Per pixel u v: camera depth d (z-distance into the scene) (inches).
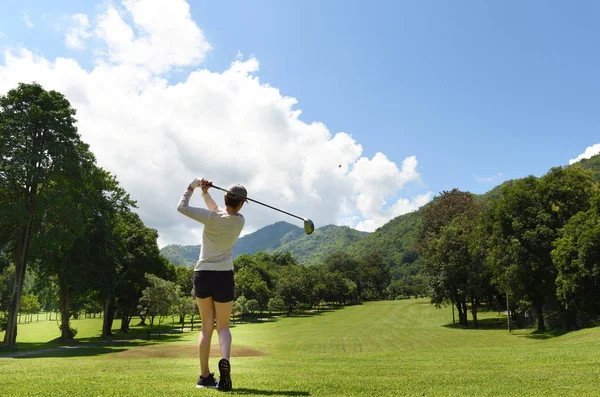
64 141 1338.6
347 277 6289.4
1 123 1256.2
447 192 2711.6
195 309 2502.5
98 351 1191.6
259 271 4635.8
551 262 1519.4
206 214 191.9
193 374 269.0
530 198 1641.2
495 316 2755.9
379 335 1867.6
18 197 1341.0
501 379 240.5
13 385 197.5
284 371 303.0
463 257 2128.4
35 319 5004.9
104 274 1743.4
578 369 297.9
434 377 251.4
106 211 1793.8
